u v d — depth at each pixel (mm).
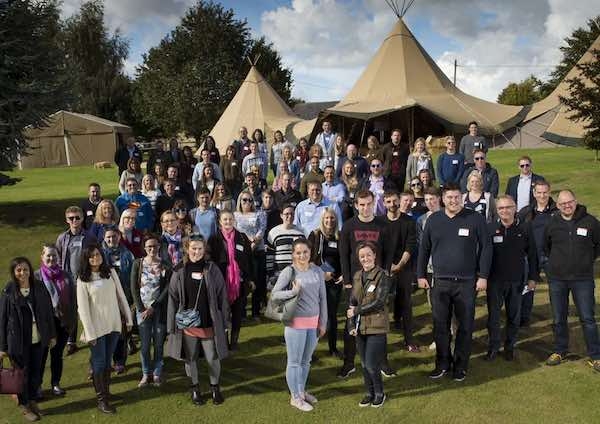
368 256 4926
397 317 6754
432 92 23766
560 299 5562
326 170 7789
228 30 44875
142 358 5488
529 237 5621
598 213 10711
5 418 4965
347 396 5156
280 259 6375
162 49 45000
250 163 11492
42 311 4992
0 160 12469
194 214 7254
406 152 10172
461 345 5320
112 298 5133
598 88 15180
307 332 4914
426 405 4906
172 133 44219
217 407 5023
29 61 12305
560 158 19547
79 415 4965
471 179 6766
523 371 5477
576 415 4609
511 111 24391
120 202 7785
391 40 24797
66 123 34625
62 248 6234
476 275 5387
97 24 49531
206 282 4996
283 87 48188
